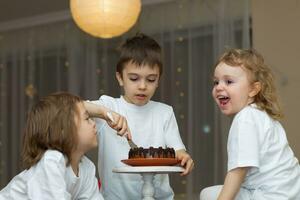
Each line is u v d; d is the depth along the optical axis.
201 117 3.96
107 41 4.48
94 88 4.50
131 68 1.77
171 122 1.90
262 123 1.53
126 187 1.80
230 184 1.47
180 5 4.10
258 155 1.48
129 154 1.59
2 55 4.98
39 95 4.79
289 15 3.41
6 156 4.92
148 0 4.19
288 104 3.35
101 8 2.40
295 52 3.37
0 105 4.97
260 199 1.49
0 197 1.62
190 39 4.03
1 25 4.92
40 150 1.54
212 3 3.95
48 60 4.78
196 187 3.90
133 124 1.83
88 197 1.65
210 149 3.91
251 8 3.66
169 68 4.11
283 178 1.51
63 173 1.49
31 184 1.49
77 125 1.55
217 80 1.59
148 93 1.81
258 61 1.59
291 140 3.32
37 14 4.66
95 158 3.48
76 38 4.64
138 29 4.21
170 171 1.51
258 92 1.59
